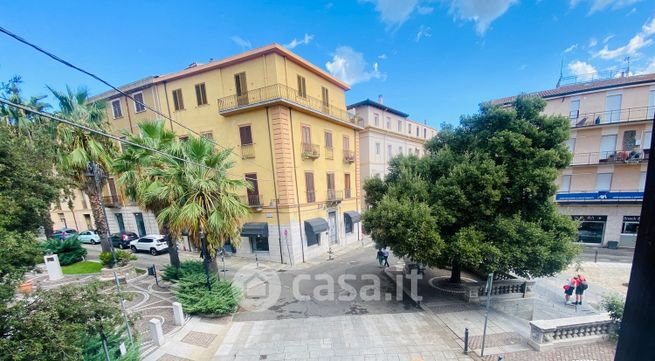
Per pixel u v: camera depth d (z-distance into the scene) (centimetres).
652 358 108
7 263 466
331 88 2084
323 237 2000
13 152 721
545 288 1315
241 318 1012
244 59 1645
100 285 542
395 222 1040
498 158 1042
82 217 2845
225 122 1767
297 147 1741
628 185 1916
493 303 1098
